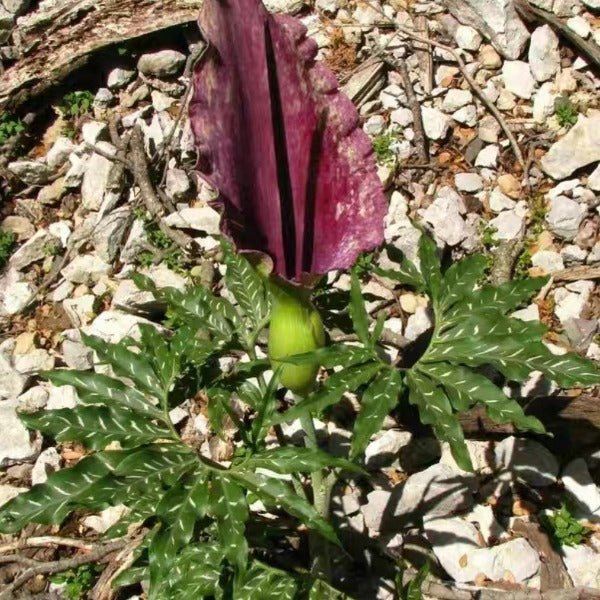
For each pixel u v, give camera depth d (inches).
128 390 40.5
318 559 43.3
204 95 34.0
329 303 47.9
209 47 33.5
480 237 59.5
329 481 42.9
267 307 46.1
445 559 47.5
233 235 34.7
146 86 67.0
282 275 36.3
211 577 41.3
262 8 34.9
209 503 35.5
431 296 41.8
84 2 65.4
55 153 65.2
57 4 68.9
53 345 59.0
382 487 50.4
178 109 66.1
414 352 53.2
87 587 49.0
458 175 61.4
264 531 44.8
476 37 64.7
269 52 35.4
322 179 37.4
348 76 64.7
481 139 62.6
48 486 36.8
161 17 65.1
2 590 49.3
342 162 37.1
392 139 62.5
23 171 65.0
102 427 39.1
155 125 65.3
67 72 66.6
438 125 62.6
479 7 63.9
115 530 39.5
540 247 58.8
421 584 41.7
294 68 36.0
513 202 60.4
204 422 54.1
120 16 65.4
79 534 51.2
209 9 33.4
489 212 60.5
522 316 55.9
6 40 68.7
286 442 49.2
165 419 40.1
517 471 50.1
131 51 66.7
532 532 48.2
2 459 53.8
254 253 34.9
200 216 60.9
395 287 57.9
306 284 36.2
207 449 53.2
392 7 67.1
